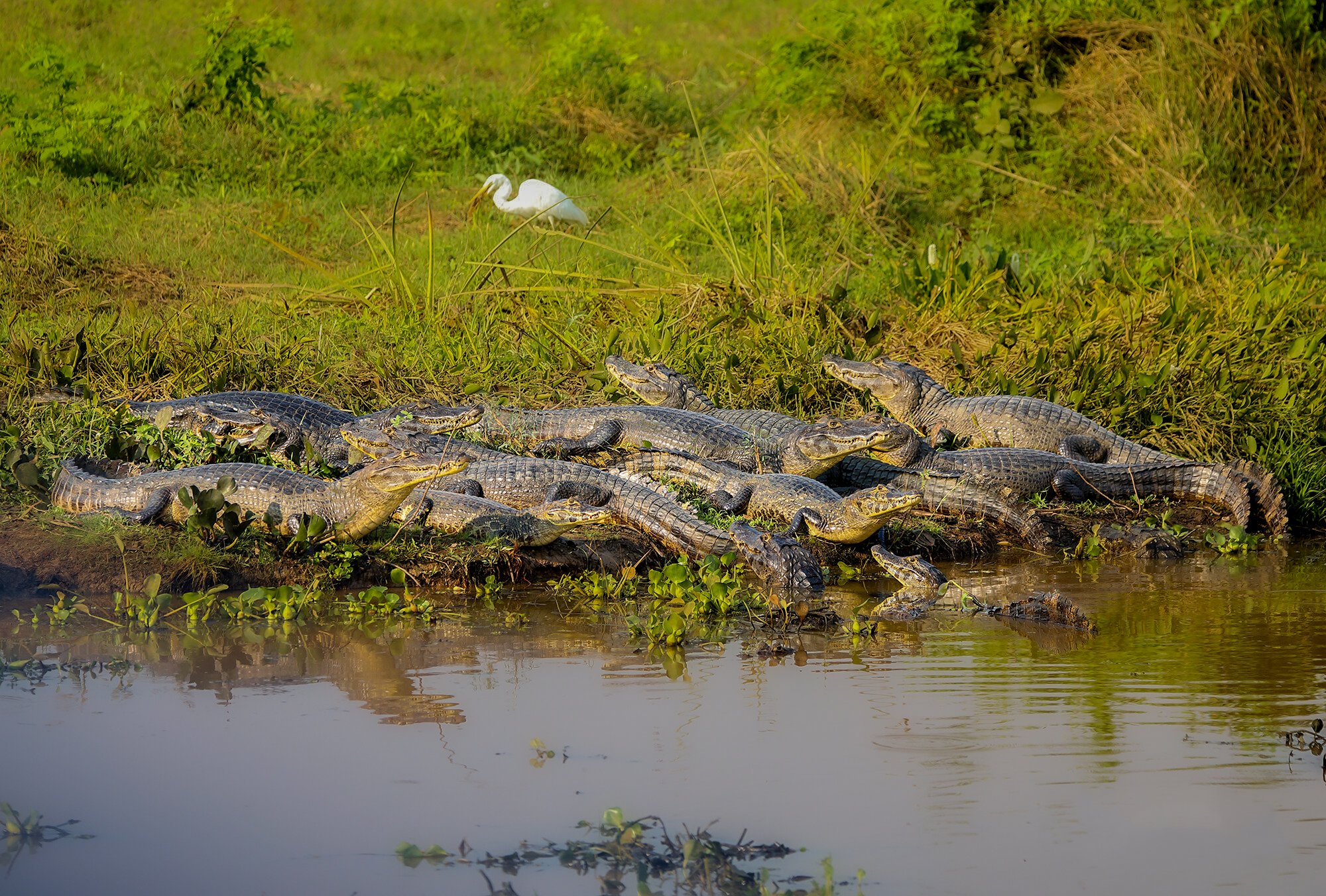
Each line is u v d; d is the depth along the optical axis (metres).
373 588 26.88
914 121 64.12
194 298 44.81
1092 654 23.89
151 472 30.47
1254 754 18.80
